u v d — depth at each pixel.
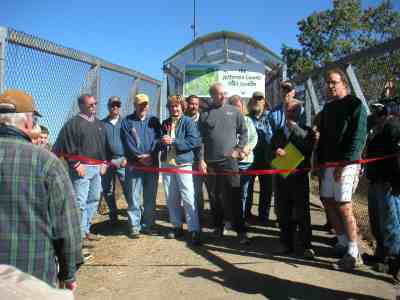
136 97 6.29
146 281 4.55
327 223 6.50
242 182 6.72
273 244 5.91
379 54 5.28
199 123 6.18
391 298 4.08
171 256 5.38
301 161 5.19
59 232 2.43
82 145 5.59
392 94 5.14
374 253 5.14
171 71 10.58
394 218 4.45
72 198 2.48
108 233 6.48
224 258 5.29
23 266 2.31
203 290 4.30
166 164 6.12
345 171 4.70
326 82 4.90
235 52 10.54
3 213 2.31
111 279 4.61
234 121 5.98
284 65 9.82
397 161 4.42
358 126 4.57
